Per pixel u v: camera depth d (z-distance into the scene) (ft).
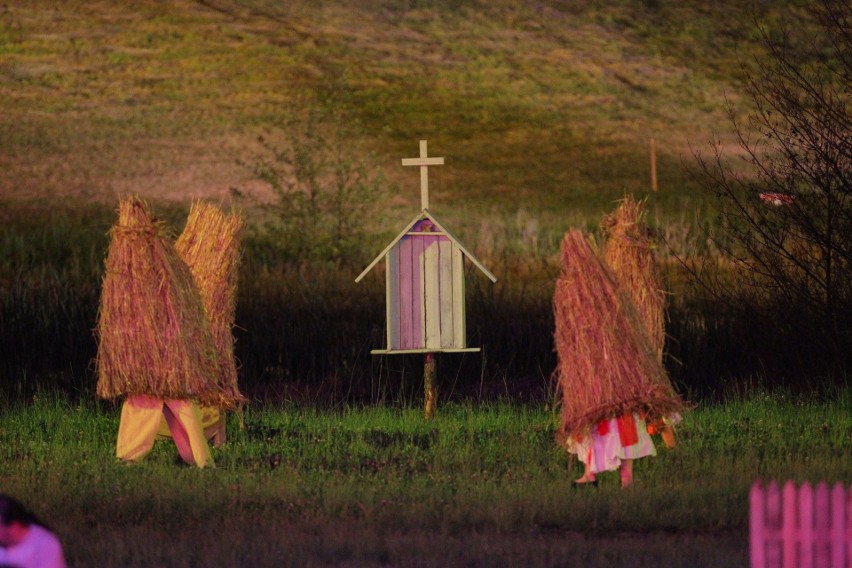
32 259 445.78
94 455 157.99
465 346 191.62
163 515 123.34
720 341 232.73
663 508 124.98
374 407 205.05
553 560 102.63
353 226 427.33
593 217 569.23
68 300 256.11
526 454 157.69
